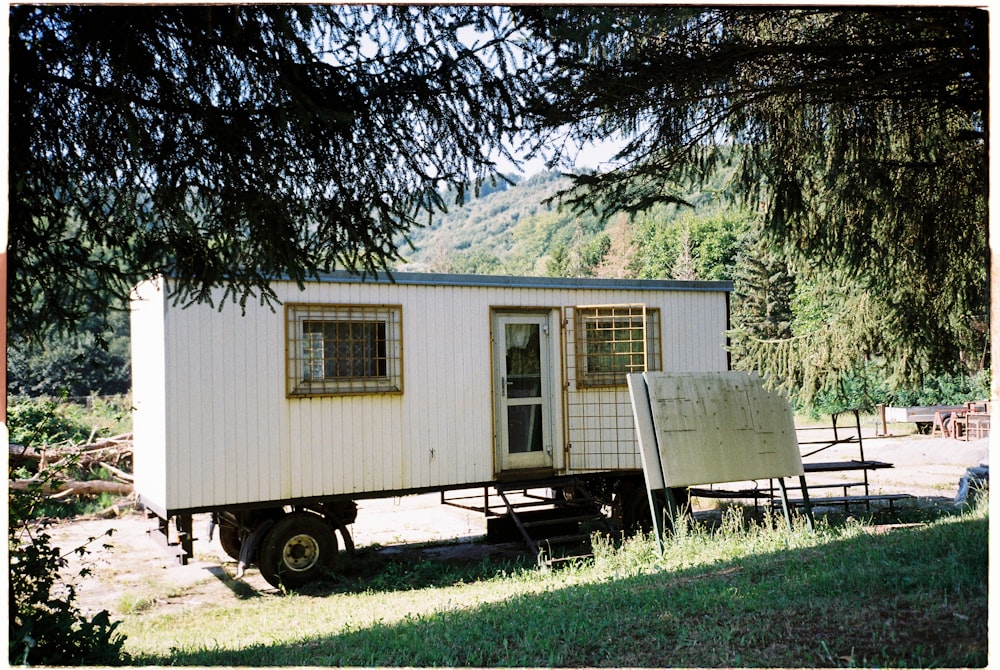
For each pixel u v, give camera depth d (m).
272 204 4.41
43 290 4.77
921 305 6.88
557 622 5.05
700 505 12.25
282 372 8.05
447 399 8.84
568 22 4.08
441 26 3.99
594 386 9.52
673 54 4.66
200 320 7.71
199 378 7.68
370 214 4.66
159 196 4.39
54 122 4.12
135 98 3.95
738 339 8.23
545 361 9.47
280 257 4.68
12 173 4.03
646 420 8.23
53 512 12.20
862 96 5.41
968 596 4.41
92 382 21.36
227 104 4.09
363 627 5.85
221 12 3.77
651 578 6.26
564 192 5.32
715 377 8.70
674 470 8.16
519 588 6.95
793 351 7.79
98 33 3.70
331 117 4.05
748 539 7.97
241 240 4.71
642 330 9.75
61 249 4.71
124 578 8.75
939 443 17.28
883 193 6.18
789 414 8.97
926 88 5.24
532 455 9.33
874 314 7.16
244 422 7.86
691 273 37.38
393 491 8.51
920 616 4.22
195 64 3.97
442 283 8.86
